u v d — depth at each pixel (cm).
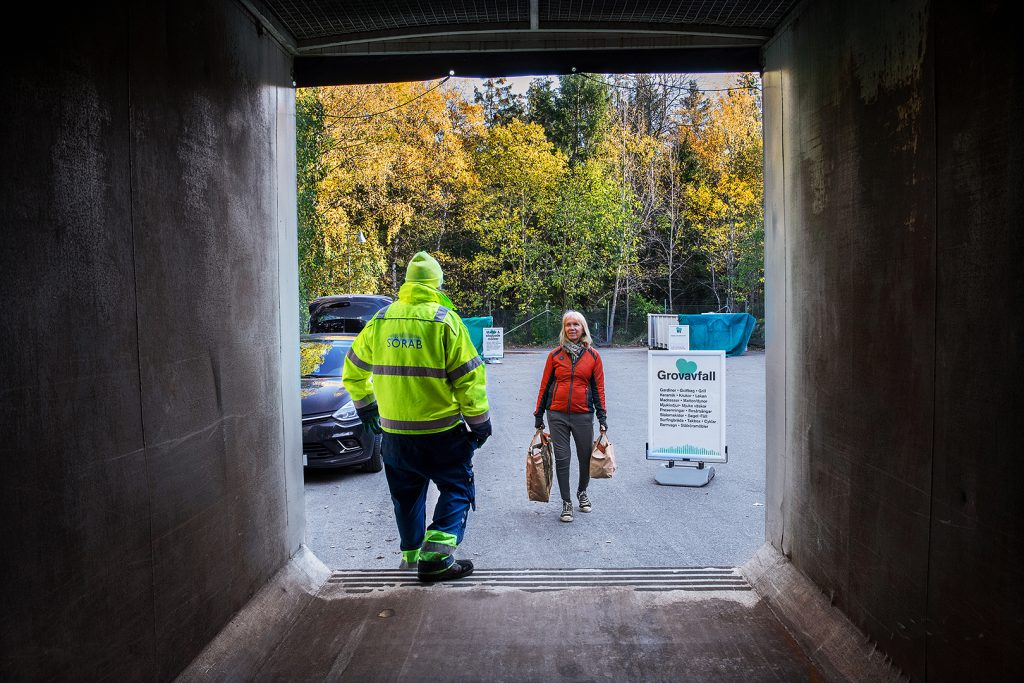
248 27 371
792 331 396
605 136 3325
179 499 276
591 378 638
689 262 3338
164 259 267
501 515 651
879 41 275
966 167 210
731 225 3133
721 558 526
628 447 955
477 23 423
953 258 219
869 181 287
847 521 316
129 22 243
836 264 326
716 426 773
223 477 323
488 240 3134
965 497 213
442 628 362
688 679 305
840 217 320
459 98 3106
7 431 174
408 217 2708
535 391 1534
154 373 256
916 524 248
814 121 354
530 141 3159
